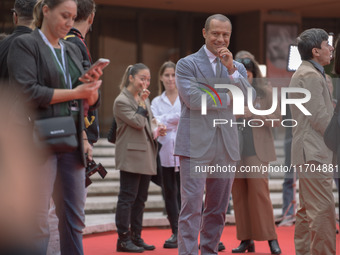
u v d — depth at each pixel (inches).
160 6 676.1
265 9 700.7
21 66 156.6
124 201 276.8
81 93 158.4
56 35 163.8
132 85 280.8
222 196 205.0
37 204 154.3
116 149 280.1
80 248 171.3
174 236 289.7
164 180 291.3
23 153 126.7
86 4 201.9
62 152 162.6
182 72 197.3
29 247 119.7
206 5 674.8
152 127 282.0
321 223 204.2
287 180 360.8
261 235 265.1
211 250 210.1
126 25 672.4
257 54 703.7
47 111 159.3
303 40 208.5
